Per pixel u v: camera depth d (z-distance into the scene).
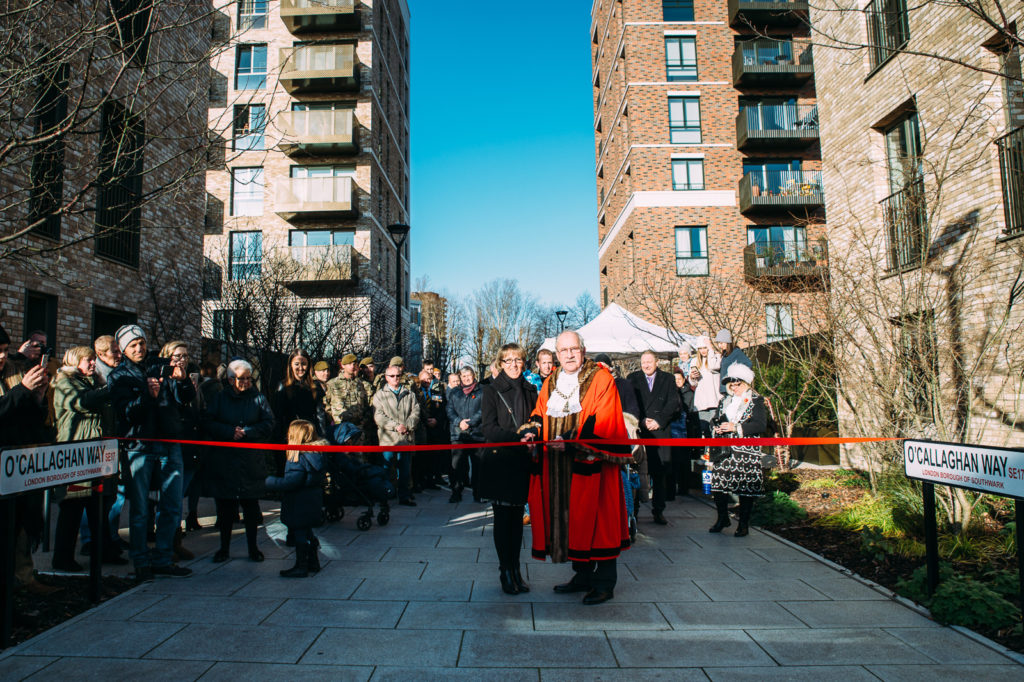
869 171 10.35
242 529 7.10
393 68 32.19
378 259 27.33
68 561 5.09
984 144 7.89
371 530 7.01
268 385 12.47
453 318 53.00
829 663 3.35
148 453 5.01
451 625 3.94
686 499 9.20
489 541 6.42
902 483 6.51
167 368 5.09
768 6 24.91
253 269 15.80
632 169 25.61
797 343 10.27
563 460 4.43
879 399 7.22
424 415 9.82
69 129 4.72
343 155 25.84
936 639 3.68
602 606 4.29
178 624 3.96
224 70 25.11
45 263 9.09
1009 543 5.18
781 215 25.44
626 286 26.55
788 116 25.50
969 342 7.87
